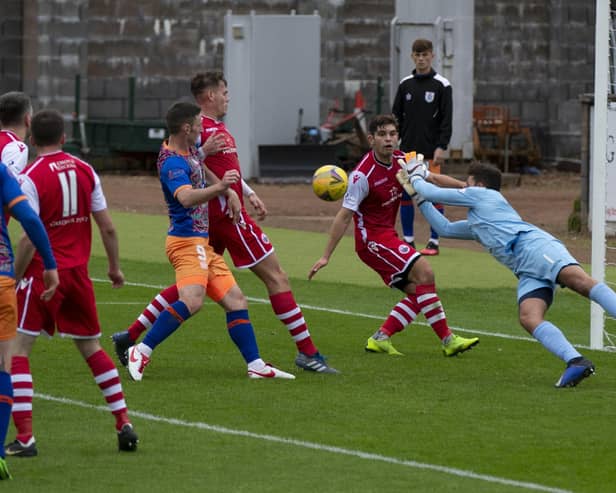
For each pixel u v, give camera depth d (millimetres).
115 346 20641
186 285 19594
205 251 19812
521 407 17938
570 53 76750
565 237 41656
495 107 76062
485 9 78062
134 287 30734
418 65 36500
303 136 66188
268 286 20609
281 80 66000
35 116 15641
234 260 20516
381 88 73500
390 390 19109
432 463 14812
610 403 18266
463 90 61938
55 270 14375
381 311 27922
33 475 14188
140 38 76375
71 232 15531
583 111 42688
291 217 48719
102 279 32125
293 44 66000
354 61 78000
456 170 61625
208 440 15859
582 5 76750
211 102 20750
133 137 69562
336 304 28828
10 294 14078
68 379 19750
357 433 16297
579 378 19188
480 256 37219
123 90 76562
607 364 21844
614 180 27906
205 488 13664
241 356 21938
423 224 45688
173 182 18891
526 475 14320
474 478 14148
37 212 15266
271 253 20531
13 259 14234
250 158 65625
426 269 22016
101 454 15148
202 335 24094
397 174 21078
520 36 78312
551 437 16141
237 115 65438
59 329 15461
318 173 22484
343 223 21766
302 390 19047
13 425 16609
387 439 15977
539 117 78750
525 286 19703
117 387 15297
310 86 66438
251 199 20609
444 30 59625
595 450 15484
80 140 72875
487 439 16016
